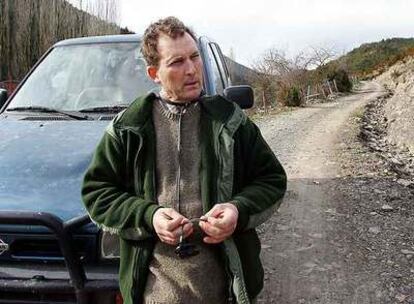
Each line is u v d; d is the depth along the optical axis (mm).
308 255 5160
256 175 2311
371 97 37969
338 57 43719
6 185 3113
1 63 25266
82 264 2840
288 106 28359
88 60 4602
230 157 2191
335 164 9594
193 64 2203
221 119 2227
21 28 25781
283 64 32938
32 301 2791
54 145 3518
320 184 7980
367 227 5930
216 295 2197
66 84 4441
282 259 5066
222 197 2178
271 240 5547
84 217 2721
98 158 2293
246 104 4242
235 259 2176
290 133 14750
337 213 6438
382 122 21656
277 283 4574
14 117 4141
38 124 3912
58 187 3096
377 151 12492
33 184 3119
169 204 2176
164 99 2268
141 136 2201
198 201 2174
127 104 4176
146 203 2143
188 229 2064
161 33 2186
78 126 3852
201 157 2195
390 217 6297
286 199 7066
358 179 8273
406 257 5113
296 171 9047
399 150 13977
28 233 2887
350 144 12555
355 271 4809
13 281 2773
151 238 2191
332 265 4934
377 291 4441
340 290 4453
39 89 4457
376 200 7000
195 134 2227
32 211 2764
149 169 2201
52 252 2902
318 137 13914
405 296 4367
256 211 2172
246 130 2297
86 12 28469
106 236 2832
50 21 26391
